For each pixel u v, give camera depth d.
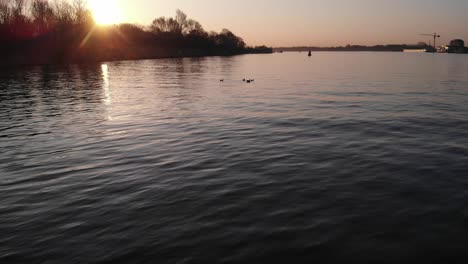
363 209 7.85
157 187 9.44
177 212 7.90
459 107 22.58
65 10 90.81
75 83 43.88
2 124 19.20
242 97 29.34
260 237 6.74
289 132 15.91
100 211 8.06
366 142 13.85
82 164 11.73
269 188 9.20
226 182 9.70
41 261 6.14
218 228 7.12
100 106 25.36
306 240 6.61
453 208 7.81
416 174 10.02
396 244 6.43
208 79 49.69
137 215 7.80
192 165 11.27
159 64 99.00
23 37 81.38
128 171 10.84
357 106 23.62
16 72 61.66
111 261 6.09
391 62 111.12
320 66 87.56
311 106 23.94
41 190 9.48
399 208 7.86
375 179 9.69
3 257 6.28
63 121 19.84
